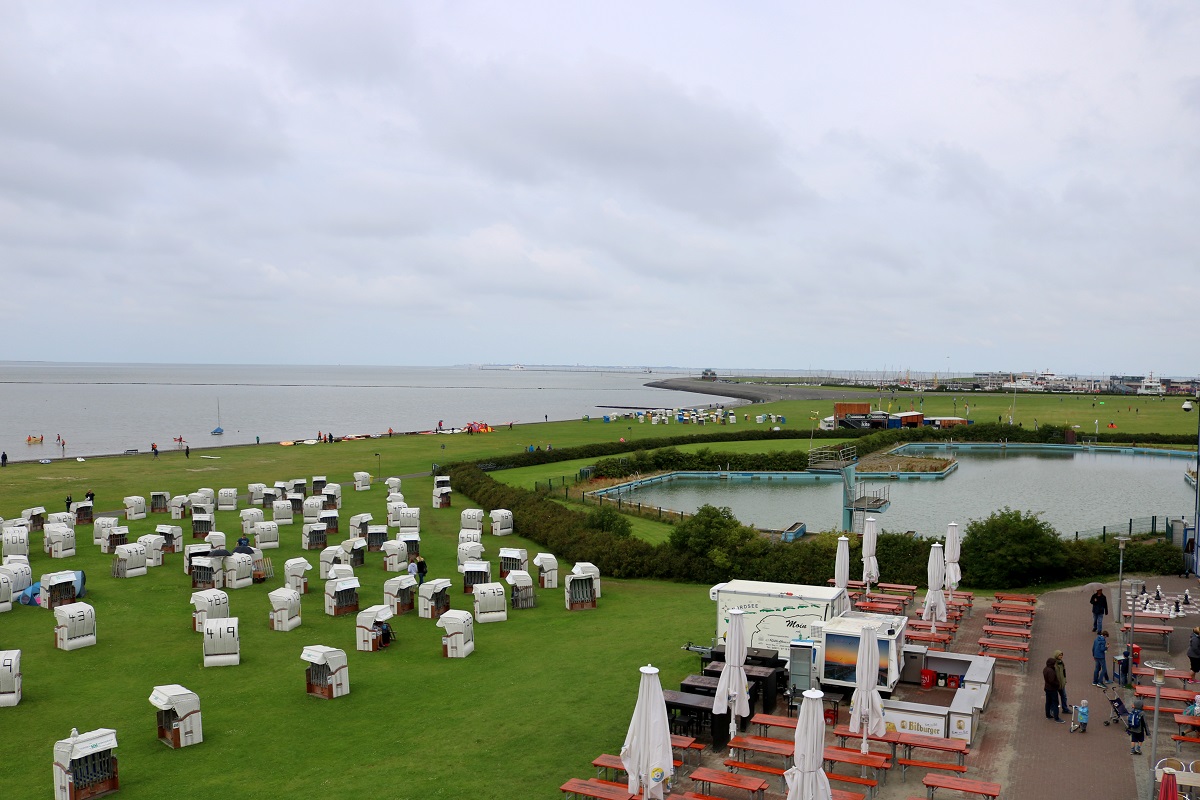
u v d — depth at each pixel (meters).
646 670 17.86
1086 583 40.69
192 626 34.69
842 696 25.64
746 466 97.38
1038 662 29.03
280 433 168.38
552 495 73.06
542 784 20.41
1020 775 20.45
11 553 45.22
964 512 71.25
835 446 110.06
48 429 176.12
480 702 26.14
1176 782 16.92
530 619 36.56
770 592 28.25
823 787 15.91
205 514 53.53
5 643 32.41
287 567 40.22
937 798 19.45
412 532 50.03
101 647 31.97
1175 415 178.88
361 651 31.78
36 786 20.69
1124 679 26.28
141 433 166.75
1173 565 41.50
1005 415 181.38
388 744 23.00
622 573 46.62
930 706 22.53
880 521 66.88
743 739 21.28
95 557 47.59
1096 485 88.12
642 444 115.31
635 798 18.44
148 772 21.38
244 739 23.44
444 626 30.84
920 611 35.75
